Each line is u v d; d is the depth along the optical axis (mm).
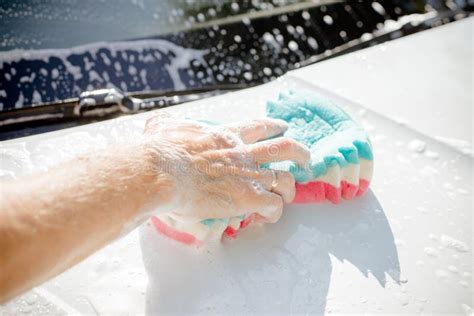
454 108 1221
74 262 632
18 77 1237
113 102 1183
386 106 1214
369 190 1012
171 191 721
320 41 1545
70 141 1040
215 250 866
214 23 1502
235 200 797
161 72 1353
